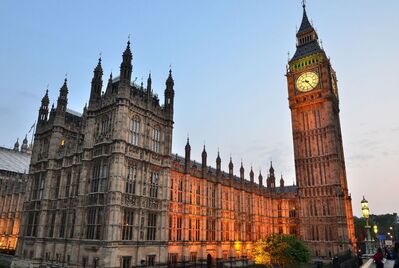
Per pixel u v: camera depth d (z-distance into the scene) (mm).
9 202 90812
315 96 91625
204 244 60531
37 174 60344
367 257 65250
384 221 195125
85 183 47188
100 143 46719
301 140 91750
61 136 59062
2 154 118438
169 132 53906
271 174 94750
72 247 45000
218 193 67375
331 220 80812
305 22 104188
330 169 84375
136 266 41844
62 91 60750
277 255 45062
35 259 51625
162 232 48219
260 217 84688
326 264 68562
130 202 44188
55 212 52938
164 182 50719
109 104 48062
